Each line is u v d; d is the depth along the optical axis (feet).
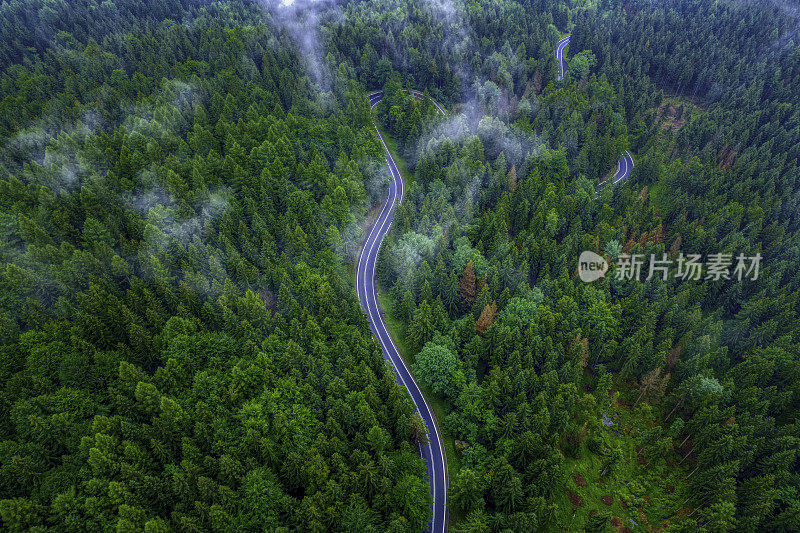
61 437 192.54
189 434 205.46
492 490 220.43
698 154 530.27
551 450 222.07
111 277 275.80
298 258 326.44
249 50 542.57
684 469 264.11
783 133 522.06
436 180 416.87
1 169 330.13
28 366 214.69
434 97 606.14
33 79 441.68
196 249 296.71
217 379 226.99
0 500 160.25
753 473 243.60
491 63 622.54
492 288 325.83
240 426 212.64
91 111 413.80
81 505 172.14
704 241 392.68
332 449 208.54
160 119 404.36
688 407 281.33
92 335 238.27
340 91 519.60
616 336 316.19
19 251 273.95
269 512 184.55
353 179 396.57
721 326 311.47
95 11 589.32
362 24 631.56
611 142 508.53
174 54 519.60
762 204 438.81
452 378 267.80
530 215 407.03
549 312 296.51
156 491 180.45
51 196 307.17
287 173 376.68
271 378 232.53
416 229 373.81
